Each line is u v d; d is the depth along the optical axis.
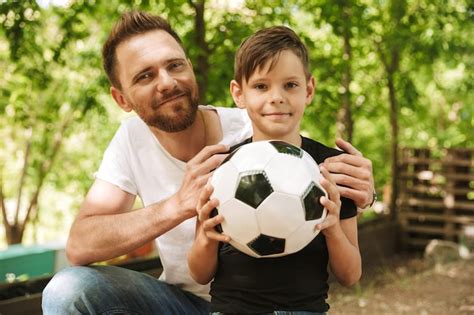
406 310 5.83
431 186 9.33
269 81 2.18
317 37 9.22
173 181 2.65
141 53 2.48
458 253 8.27
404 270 7.83
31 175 12.26
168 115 2.50
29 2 6.26
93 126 11.60
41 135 10.82
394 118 9.38
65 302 2.44
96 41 9.41
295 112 2.21
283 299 2.11
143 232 2.30
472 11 8.42
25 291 4.29
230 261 2.18
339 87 8.16
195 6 6.49
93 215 2.54
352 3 7.21
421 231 9.22
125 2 6.42
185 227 2.60
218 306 2.18
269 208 1.92
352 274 2.24
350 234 2.23
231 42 6.70
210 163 2.19
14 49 6.41
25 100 8.96
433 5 8.34
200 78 6.28
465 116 13.23
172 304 2.63
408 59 9.61
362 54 8.97
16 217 11.38
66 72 9.91
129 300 2.52
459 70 11.28
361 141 12.44
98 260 2.47
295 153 2.03
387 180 11.86
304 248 2.16
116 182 2.63
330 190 2.01
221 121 2.73
